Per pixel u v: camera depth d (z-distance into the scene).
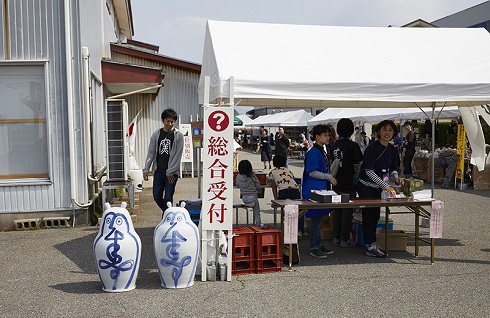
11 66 9.25
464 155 16.44
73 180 9.31
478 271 6.66
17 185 9.23
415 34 8.60
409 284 6.08
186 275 5.87
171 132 8.62
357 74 7.19
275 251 6.66
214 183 6.19
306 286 6.00
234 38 7.66
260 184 9.20
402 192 7.29
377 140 7.42
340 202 6.76
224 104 6.59
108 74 13.34
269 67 7.05
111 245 5.67
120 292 5.75
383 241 7.83
